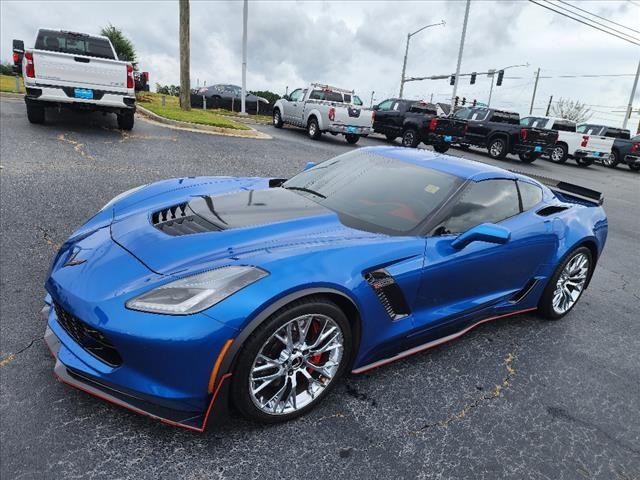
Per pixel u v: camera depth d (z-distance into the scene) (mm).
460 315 3182
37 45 10586
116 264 2375
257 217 2812
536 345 3549
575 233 3873
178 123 12508
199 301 2070
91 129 10023
